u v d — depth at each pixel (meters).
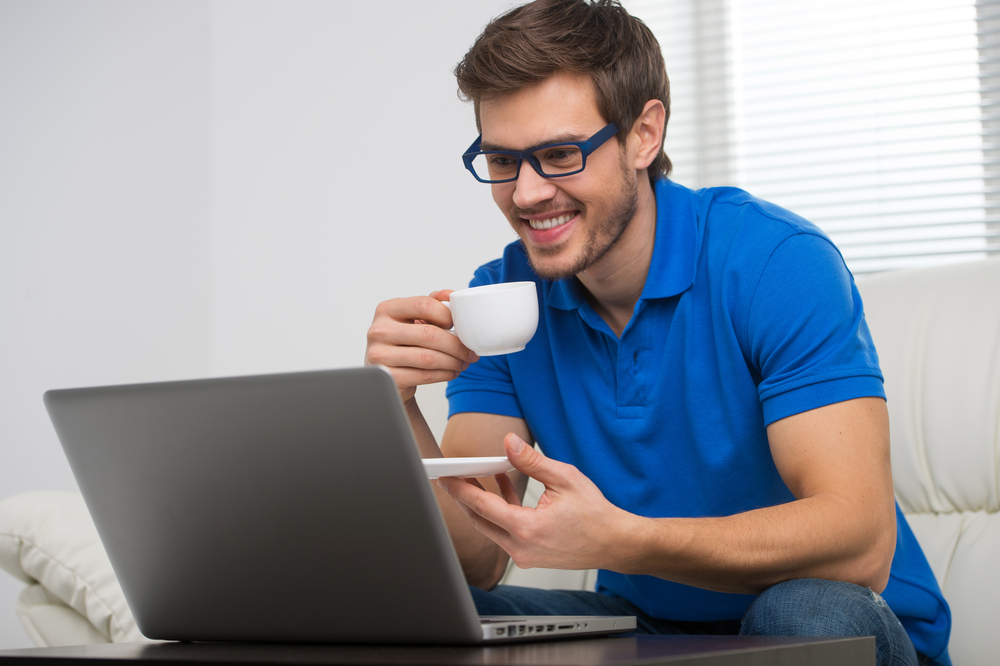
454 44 2.27
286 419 0.61
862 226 2.06
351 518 0.61
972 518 1.46
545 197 1.09
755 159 2.15
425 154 2.28
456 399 1.40
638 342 1.22
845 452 0.97
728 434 1.17
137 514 0.71
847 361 1.02
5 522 1.42
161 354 2.44
